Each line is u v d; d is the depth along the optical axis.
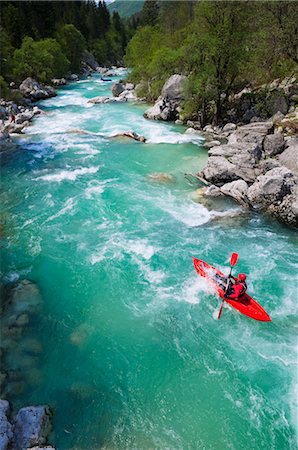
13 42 69.06
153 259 16.47
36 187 22.95
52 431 9.65
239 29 33.69
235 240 18.08
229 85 36.03
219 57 33.53
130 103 49.34
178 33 56.69
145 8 102.06
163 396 10.72
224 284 14.53
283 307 13.90
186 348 12.26
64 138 32.47
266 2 33.34
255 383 11.04
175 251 17.06
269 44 32.31
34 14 81.88
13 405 10.22
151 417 10.14
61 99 53.06
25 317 13.20
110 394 10.74
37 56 63.06
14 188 22.81
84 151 29.31
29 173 25.00
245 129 28.80
